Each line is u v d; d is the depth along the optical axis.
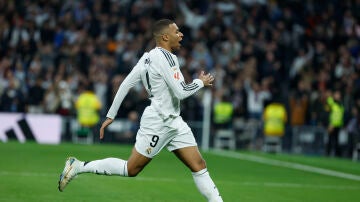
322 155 53.25
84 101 51.62
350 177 37.59
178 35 20.59
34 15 63.47
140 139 20.38
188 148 20.34
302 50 64.25
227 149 53.19
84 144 50.38
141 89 54.78
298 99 57.44
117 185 28.77
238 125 54.81
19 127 50.94
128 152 45.38
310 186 32.31
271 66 61.31
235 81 57.44
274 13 69.00
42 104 53.97
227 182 32.25
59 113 53.12
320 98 54.38
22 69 56.88
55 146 47.00
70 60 59.03
